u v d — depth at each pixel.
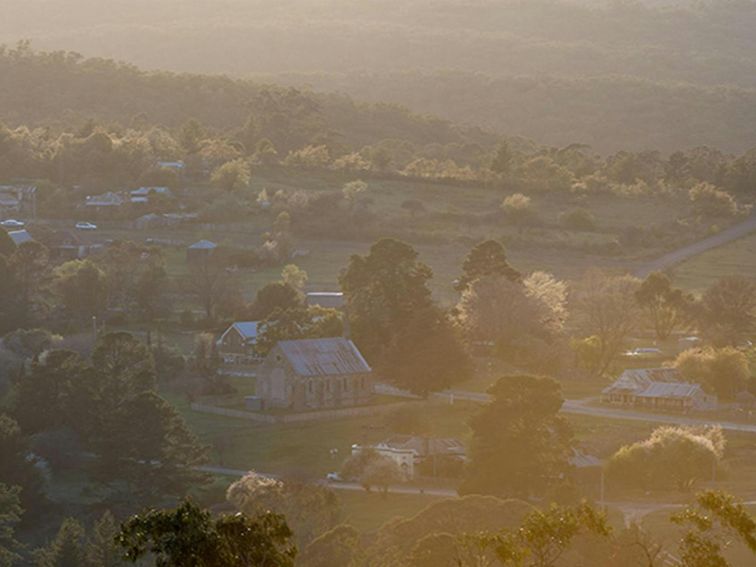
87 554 149.75
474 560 78.06
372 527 156.88
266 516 67.44
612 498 176.50
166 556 66.81
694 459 182.75
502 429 182.88
